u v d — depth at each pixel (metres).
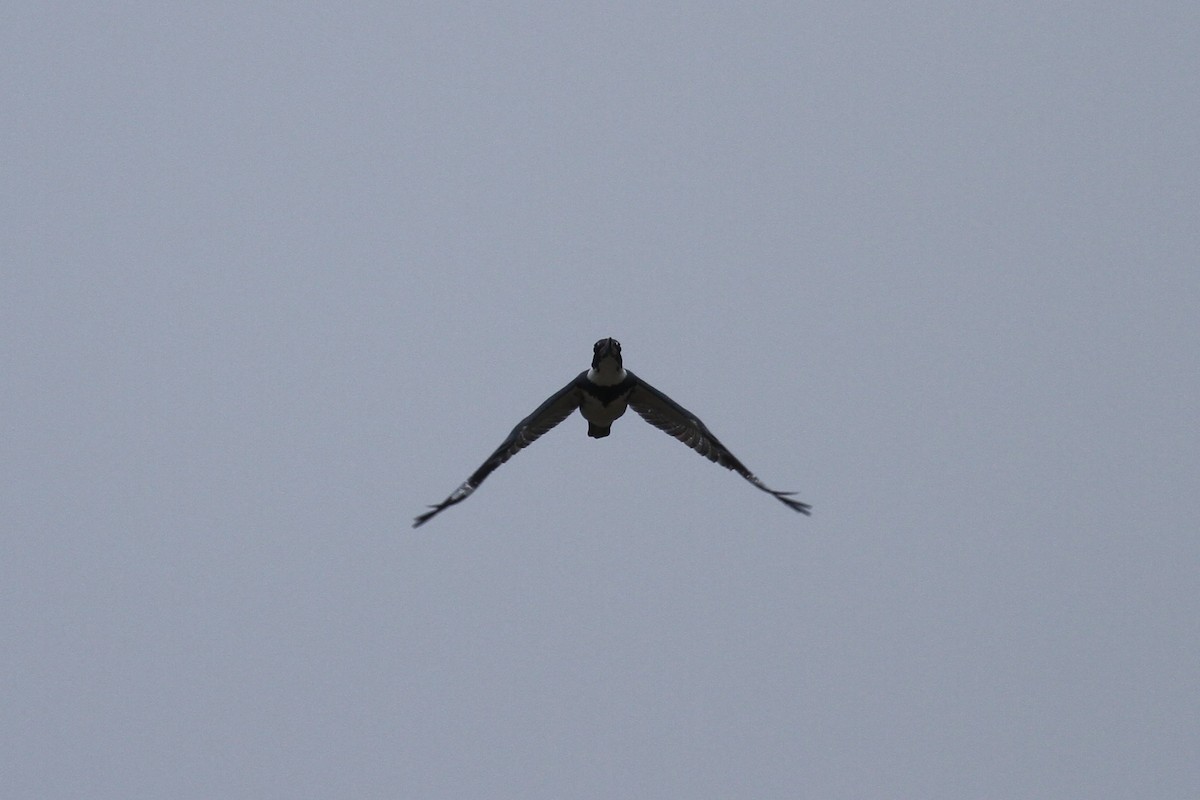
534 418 22.16
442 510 21.22
